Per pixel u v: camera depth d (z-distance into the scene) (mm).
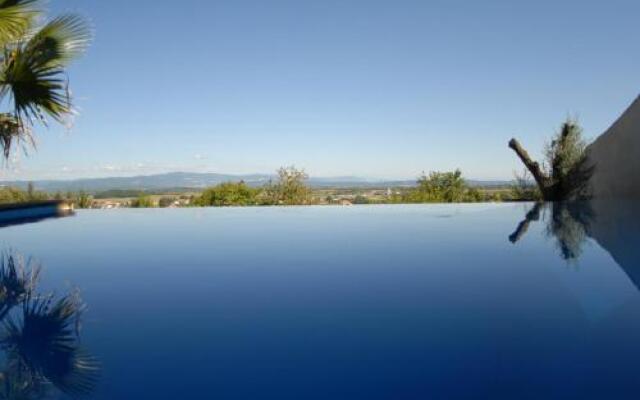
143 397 1445
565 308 2330
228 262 3893
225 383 1541
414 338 1938
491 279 3047
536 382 1493
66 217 8656
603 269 3283
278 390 1485
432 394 1436
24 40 5324
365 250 4387
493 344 1846
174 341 1951
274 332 2057
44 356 1789
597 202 8492
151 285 3059
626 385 1457
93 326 2182
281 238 5379
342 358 1736
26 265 3859
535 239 4793
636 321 2104
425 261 3760
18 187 10281
